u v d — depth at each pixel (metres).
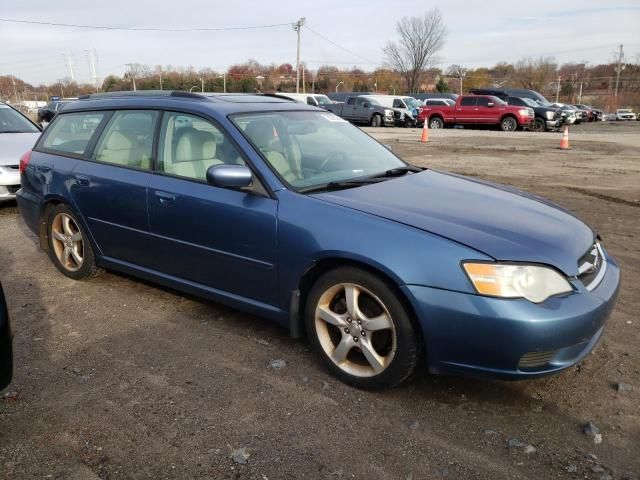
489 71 93.38
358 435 2.73
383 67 79.88
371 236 2.93
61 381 3.22
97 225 4.41
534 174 11.04
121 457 2.57
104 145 4.42
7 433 2.75
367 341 3.04
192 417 2.87
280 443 2.67
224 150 3.63
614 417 2.87
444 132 24.61
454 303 2.70
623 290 4.56
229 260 3.55
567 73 93.75
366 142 4.41
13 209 7.78
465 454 2.59
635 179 10.31
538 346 2.64
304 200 3.24
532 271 2.70
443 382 3.21
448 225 2.94
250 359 3.47
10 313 4.18
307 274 3.23
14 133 8.33
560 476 2.44
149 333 3.84
